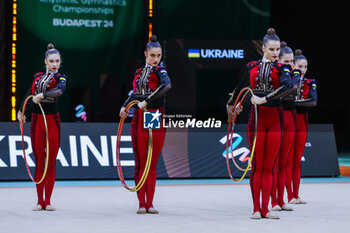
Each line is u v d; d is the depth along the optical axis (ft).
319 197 60.49
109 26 120.47
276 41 46.47
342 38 142.10
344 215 48.03
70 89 120.06
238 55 114.32
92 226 42.01
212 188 68.49
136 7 120.67
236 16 114.21
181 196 60.85
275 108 45.96
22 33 115.24
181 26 113.19
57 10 117.39
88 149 77.00
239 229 40.73
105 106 121.49
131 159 78.33
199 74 115.65
